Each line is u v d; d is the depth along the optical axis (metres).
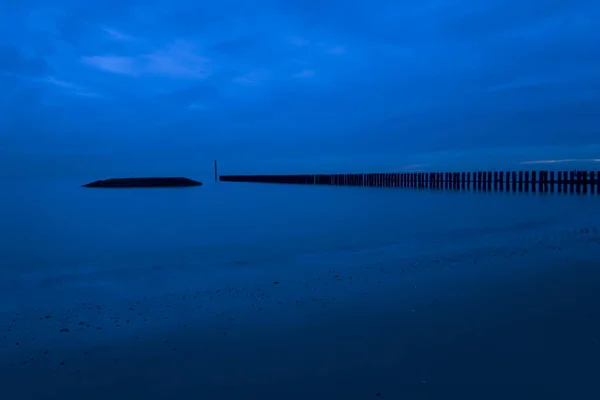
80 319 4.83
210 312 4.96
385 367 3.37
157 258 9.65
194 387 3.15
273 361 3.54
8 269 8.55
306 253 9.64
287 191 41.41
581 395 2.90
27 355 3.78
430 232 12.49
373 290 5.73
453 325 4.23
